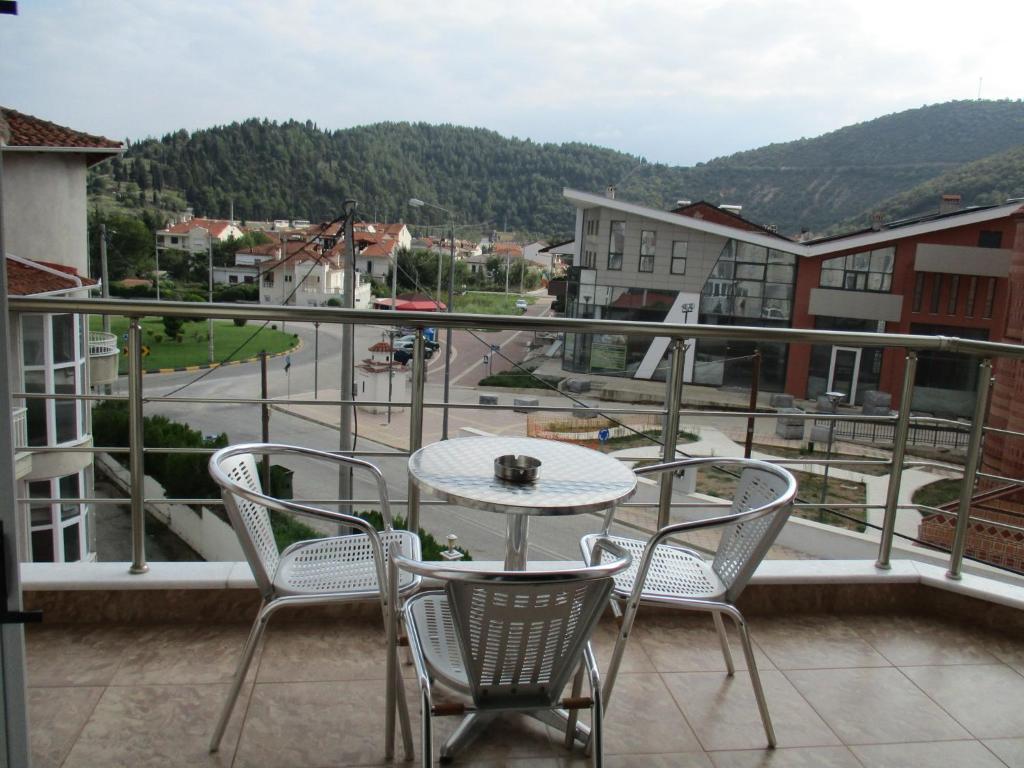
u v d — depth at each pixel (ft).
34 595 8.46
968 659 8.91
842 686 8.23
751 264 115.03
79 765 6.36
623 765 6.73
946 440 87.81
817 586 9.81
